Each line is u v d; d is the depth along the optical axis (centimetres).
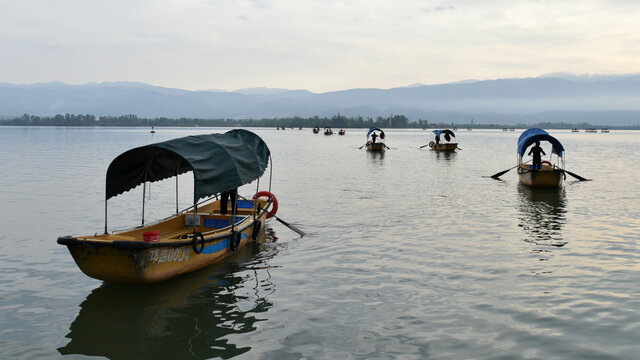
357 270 1116
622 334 776
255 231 1388
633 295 943
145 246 920
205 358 712
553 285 1004
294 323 831
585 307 886
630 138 14312
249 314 870
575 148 7525
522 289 982
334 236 1450
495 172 3375
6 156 4778
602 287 990
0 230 1511
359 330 802
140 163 1177
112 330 807
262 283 1034
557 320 831
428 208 1914
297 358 710
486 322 827
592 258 1202
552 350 728
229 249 1227
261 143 1550
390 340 764
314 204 2009
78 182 2692
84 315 868
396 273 1091
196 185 1068
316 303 920
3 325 825
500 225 1593
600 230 1519
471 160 4588
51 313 876
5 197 2156
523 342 754
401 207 1936
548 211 1853
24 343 761
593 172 3488
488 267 1130
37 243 1352
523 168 2731
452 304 907
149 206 1995
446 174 3234
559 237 1423
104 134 14225
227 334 791
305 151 5947
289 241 1396
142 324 830
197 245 1077
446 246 1322
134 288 1005
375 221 1661
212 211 1528
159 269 986
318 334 788
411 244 1347
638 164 4262
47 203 2011
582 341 755
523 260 1185
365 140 9975
